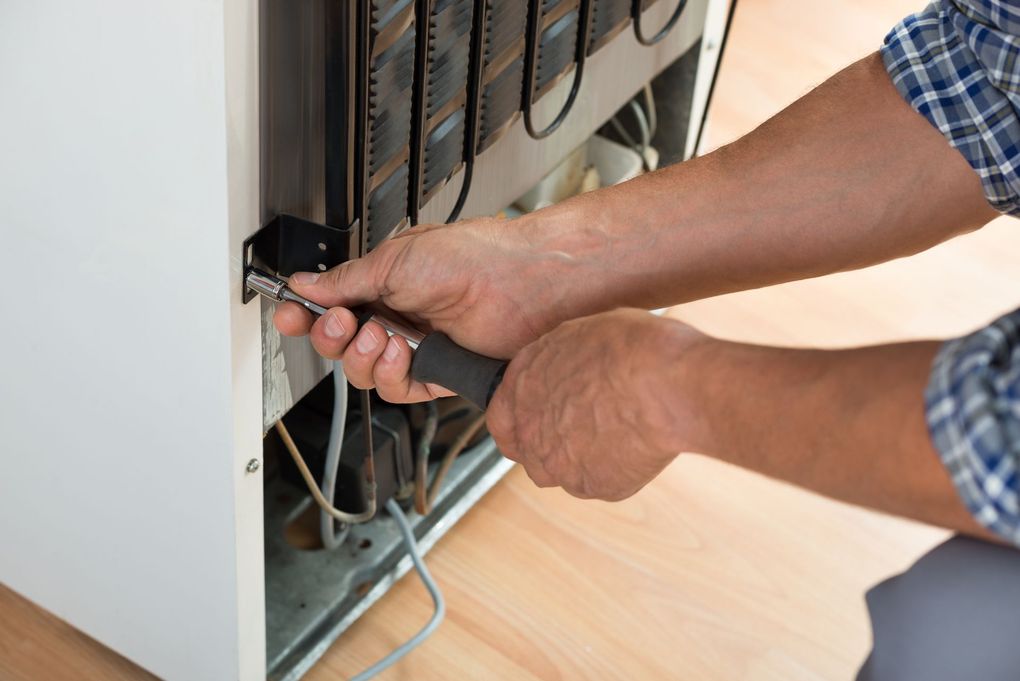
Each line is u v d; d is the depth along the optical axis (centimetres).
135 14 50
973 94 58
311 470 94
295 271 61
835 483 42
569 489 56
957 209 62
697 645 94
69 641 93
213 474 69
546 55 71
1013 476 36
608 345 50
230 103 51
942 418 38
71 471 78
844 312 122
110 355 67
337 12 51
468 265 62
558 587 98
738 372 45
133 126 54
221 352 62
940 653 51
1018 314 40
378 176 60
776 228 63
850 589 98
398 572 96
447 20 60
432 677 91
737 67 151
